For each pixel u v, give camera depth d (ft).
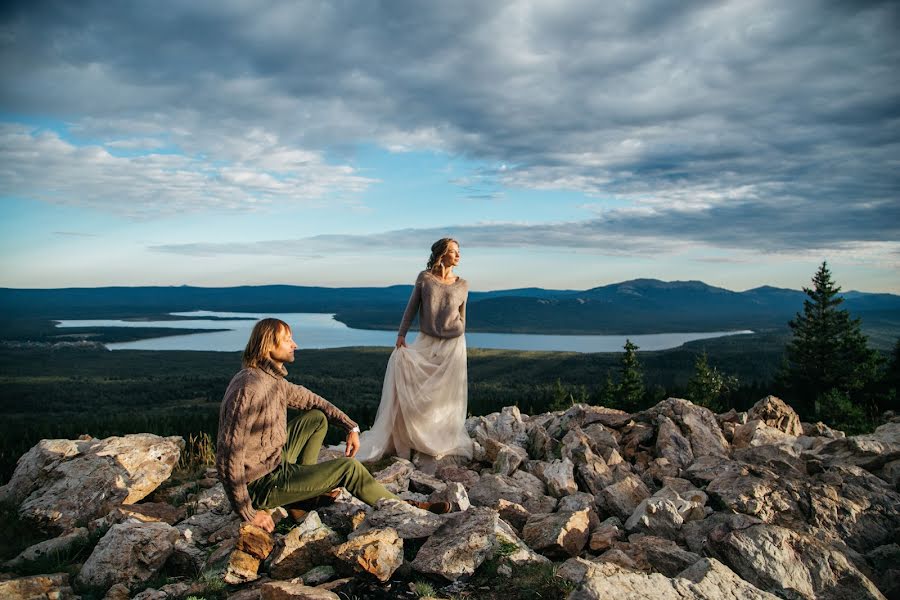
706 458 20.89
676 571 13.84
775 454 21.02
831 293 101.55
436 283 27.25
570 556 15.35
